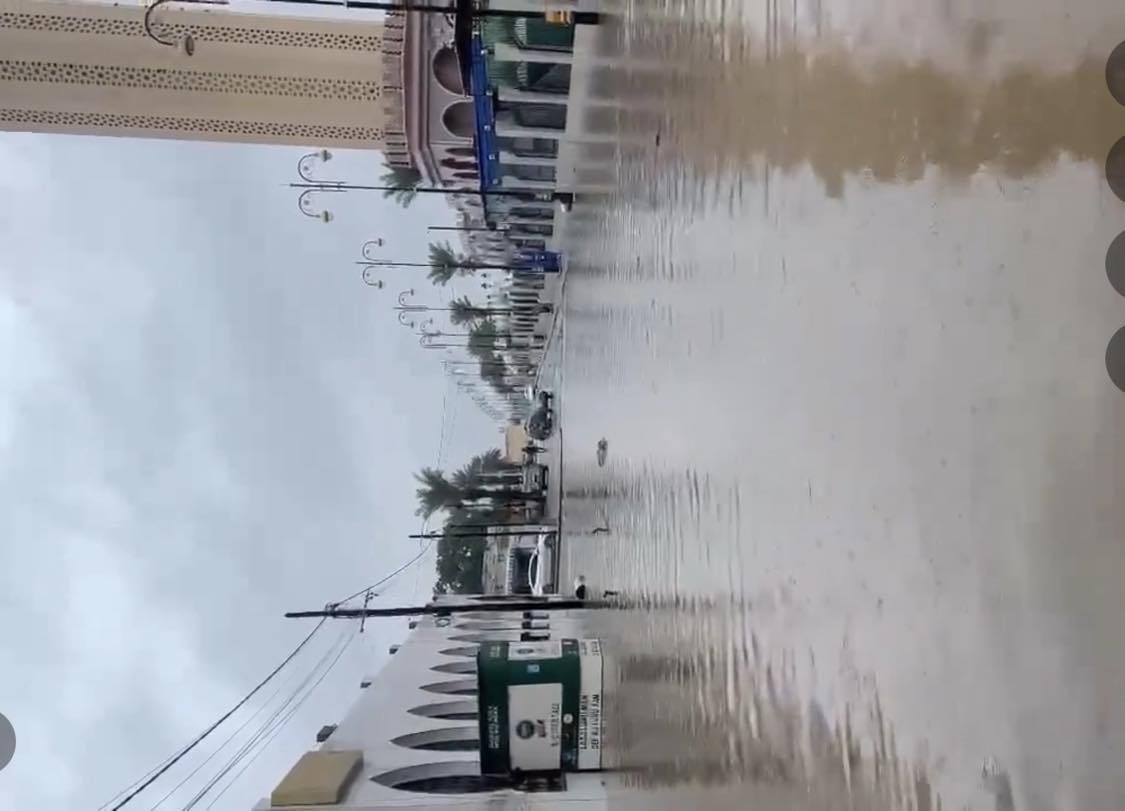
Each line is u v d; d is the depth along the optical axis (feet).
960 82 10.51
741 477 17.74
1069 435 8.63
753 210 17.40
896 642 11.25
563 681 31.99
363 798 28.04
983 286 9.95
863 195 12.77
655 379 26.76
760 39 17.21
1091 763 7.98
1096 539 8.18
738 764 17.37
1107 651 7.93
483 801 28.66
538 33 40.96
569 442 53.62
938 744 10.20
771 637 15.65
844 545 12.89
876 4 12.55
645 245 28.58
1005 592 9.25
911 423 11.22
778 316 15.89
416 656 49.39
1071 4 8.91
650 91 27.89
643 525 28.02
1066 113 8.92
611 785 30.42
